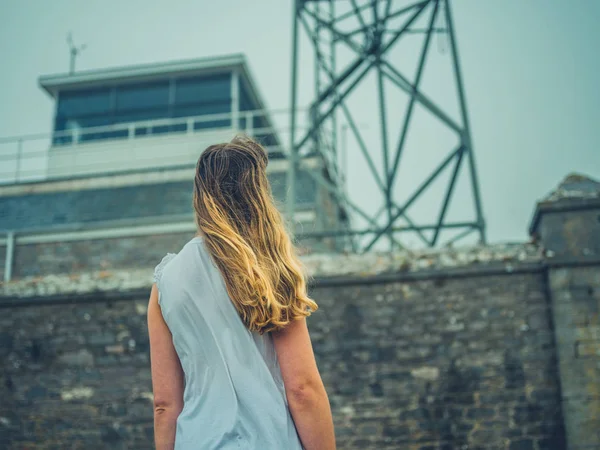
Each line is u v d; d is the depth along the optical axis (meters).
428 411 7.95
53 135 15.13
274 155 15.21
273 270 1.53
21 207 15.30
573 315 7.82
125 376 8.80
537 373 7.87
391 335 8.24
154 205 14.77
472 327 8.12
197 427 1.43
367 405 8.07
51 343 9.07
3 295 9.23
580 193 8.16
